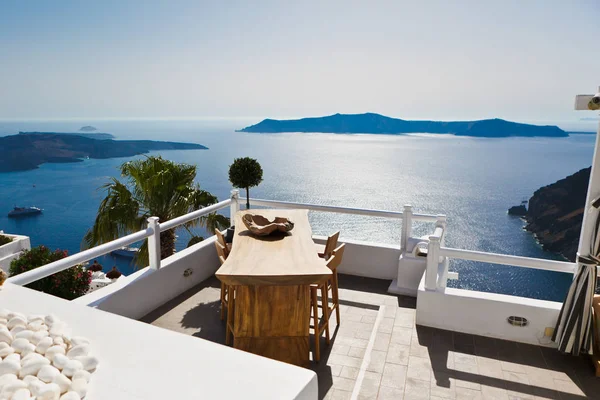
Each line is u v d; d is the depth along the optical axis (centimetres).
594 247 341
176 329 404
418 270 491
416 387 319
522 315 382
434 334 398
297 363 342
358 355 363
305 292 335
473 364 350
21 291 246
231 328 364
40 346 174
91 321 209
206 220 1055
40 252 895
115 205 1000
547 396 311
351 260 549
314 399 168
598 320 347
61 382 153
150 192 1005
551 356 364
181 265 480
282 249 367
